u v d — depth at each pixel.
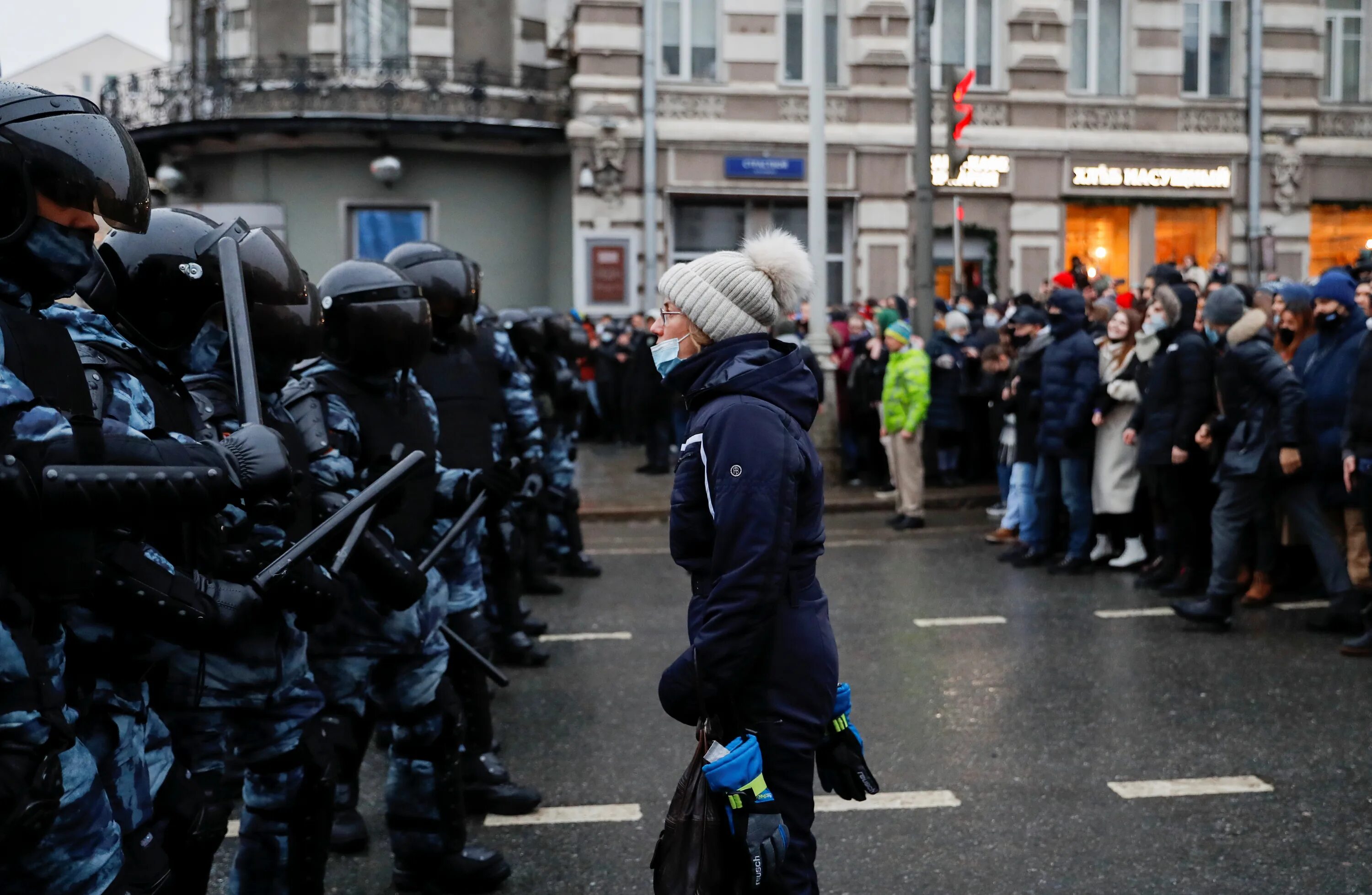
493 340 5.92
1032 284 19.22
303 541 2.58
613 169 18.25
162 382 2.34
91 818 1.90
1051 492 8.48
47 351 1.86
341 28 18.23
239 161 18.38
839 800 4.28
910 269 17.02
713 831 2.42
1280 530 7.34
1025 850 3.83
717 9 18.53
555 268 19.14
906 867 3.73
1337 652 6.07
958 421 11.74
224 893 3.57
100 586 1.97
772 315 2.66
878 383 11.69
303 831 2.96
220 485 1.99
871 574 8.34
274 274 2.80
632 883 3.65
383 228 18.47
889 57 18.64
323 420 3.24
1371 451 6.01
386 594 3.19
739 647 2.42
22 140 1.86
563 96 18.73
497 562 6.05
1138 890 3.55
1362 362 6.03
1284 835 3.91
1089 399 8.05
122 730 2.13
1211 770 4.49
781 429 2.51
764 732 2.53
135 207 2.02
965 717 5.15
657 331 2.82
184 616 2.06
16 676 1.73
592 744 4.92
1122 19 19.44
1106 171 19.22
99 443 1.88
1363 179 19.98
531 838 3.99
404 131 17.94
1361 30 20.20
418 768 3.55
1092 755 4.67
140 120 18.78
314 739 2.96
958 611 7.15
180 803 2.33
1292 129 19.61
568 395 8.20
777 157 18.58
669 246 18.70
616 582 8.23
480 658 3.97
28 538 1.76
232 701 2.82
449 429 4.68
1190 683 5.59
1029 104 19.06
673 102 18.47
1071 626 6.73
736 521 2.44
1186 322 7.50
